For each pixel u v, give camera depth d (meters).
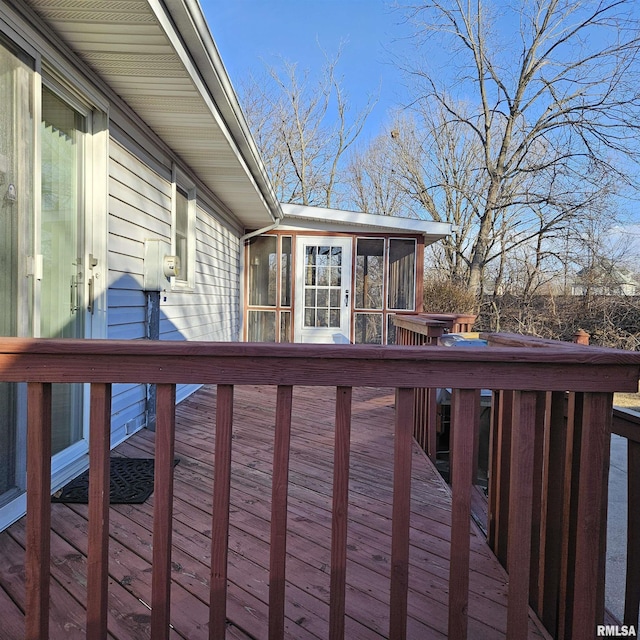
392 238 7.90
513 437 1.24
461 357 1.18
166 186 4.01
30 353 1.12
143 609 1.47
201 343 1.15
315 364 1.17
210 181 5.15
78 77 2.47
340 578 1.20
